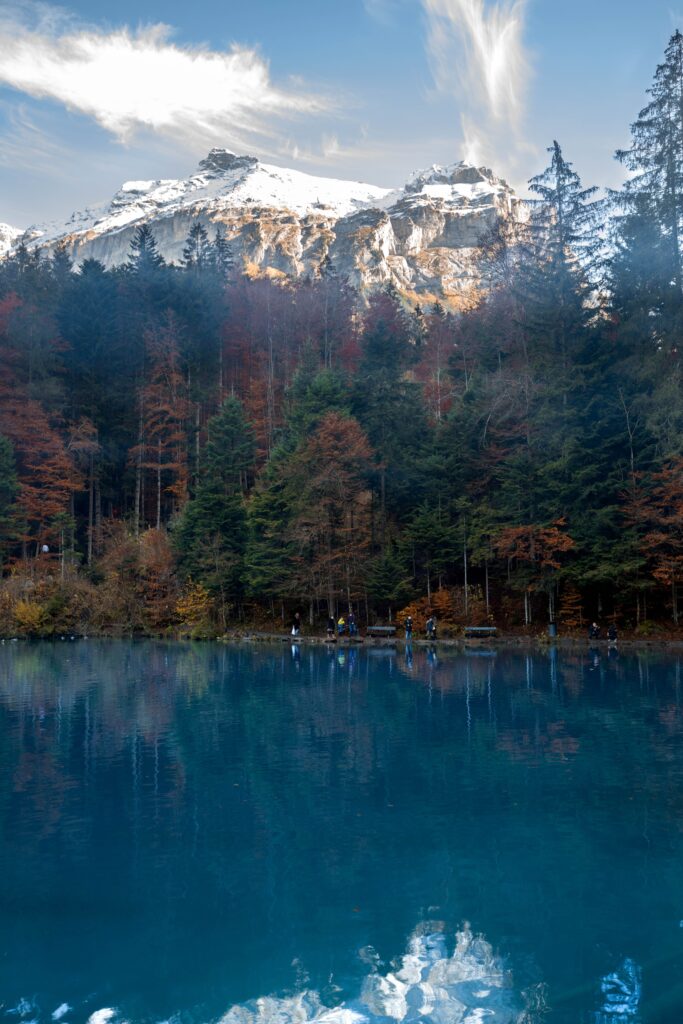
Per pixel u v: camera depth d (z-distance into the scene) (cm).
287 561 4481
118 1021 525
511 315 5403
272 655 3362
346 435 4422
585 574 3753
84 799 1045
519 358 4981
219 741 1423
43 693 2098
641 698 1902
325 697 1967
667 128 4500
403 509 4859
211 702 1903
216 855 830
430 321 10088
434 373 6925
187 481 6166
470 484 4553
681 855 820
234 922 672
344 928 664
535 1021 520
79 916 689
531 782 1113
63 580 4906
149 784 1122
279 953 621
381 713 1714
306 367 5553
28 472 5903
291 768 1210
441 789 1080
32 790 1092
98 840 881
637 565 3631
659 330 4519
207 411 7050
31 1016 531
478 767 1205
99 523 5884
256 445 6203
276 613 4794
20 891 739
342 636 4206
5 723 1630
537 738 1424
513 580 4103
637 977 578
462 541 4347
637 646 3544
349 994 558
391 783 1116
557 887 741
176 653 3509
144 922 676
